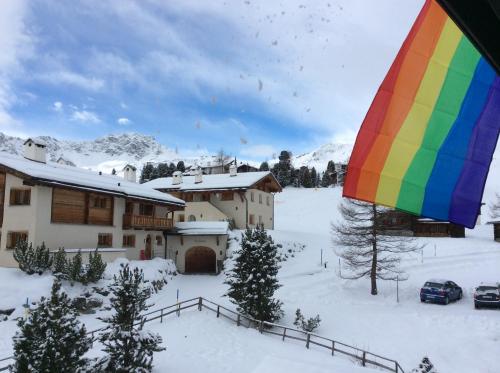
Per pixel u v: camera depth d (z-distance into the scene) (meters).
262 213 49.09
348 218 28.52
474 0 2.62
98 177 34.72
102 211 30.95
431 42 6.11
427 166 6.00
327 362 15.89
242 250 21.61
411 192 6.00
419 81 6.10
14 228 26.66
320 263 35.75
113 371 12.96
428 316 22.25
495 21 2.73
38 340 10.34
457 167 5.94
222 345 17.58
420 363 15.60
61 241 27.34
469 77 5.98
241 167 67.56
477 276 30.17
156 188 48.16
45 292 21.72
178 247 36.72
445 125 6.01
